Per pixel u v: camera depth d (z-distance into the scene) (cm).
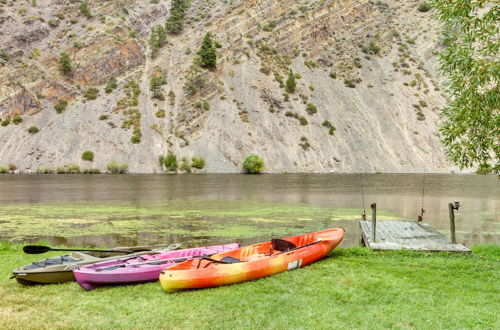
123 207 3641
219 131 11069
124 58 13150
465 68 1375
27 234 2403
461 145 1500
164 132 10875
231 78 12775
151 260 1318
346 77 13912
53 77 11906
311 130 11725
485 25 1372
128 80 12494
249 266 1218
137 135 10631
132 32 14250
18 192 4978
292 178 8138
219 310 980
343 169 10825
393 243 1675
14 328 880
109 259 1334
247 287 1157
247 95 12244
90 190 5284
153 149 10356
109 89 11956
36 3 14850
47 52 12925
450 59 1419
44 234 2402
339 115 12469
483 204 4034
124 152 10206
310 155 11031
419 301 1007
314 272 1291
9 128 10600
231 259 1316
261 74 13025
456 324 864
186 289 1127
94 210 3447
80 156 10000
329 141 11544
